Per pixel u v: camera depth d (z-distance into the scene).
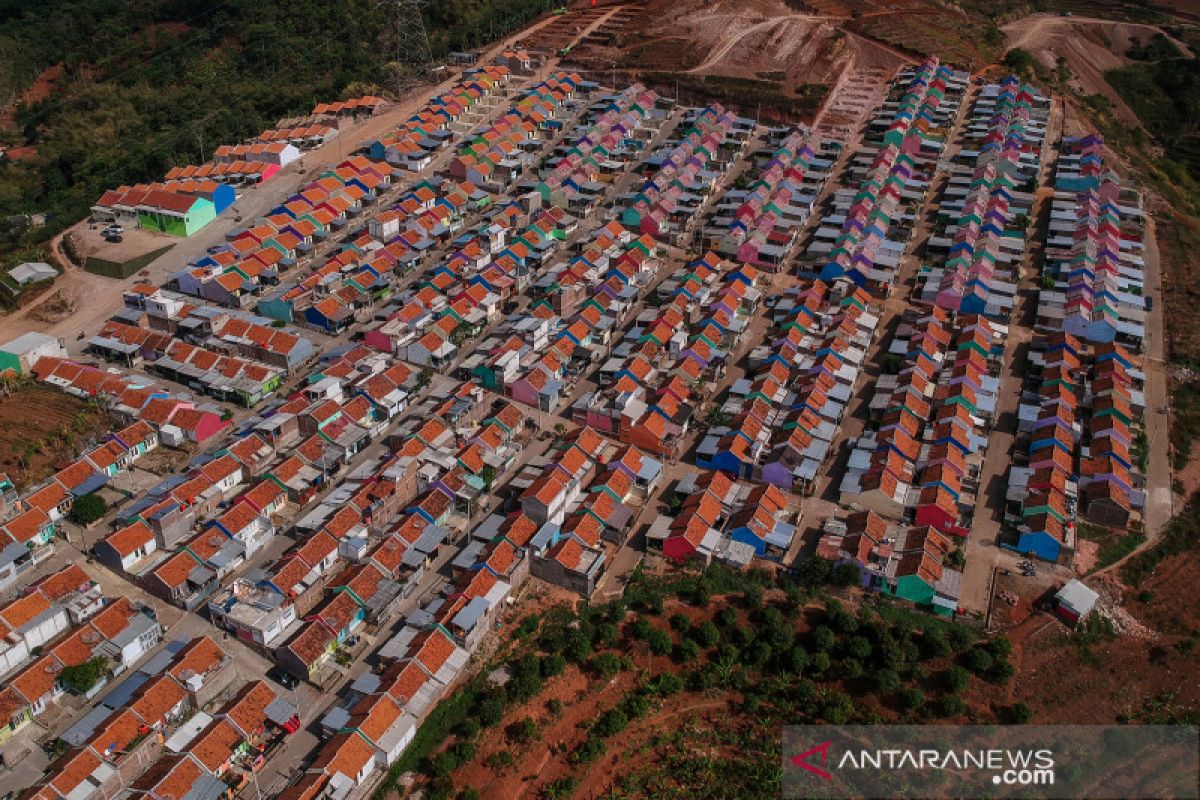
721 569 111.50
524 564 109.56
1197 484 131.12
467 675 98.56
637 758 93.06
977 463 127.94
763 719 96.62
